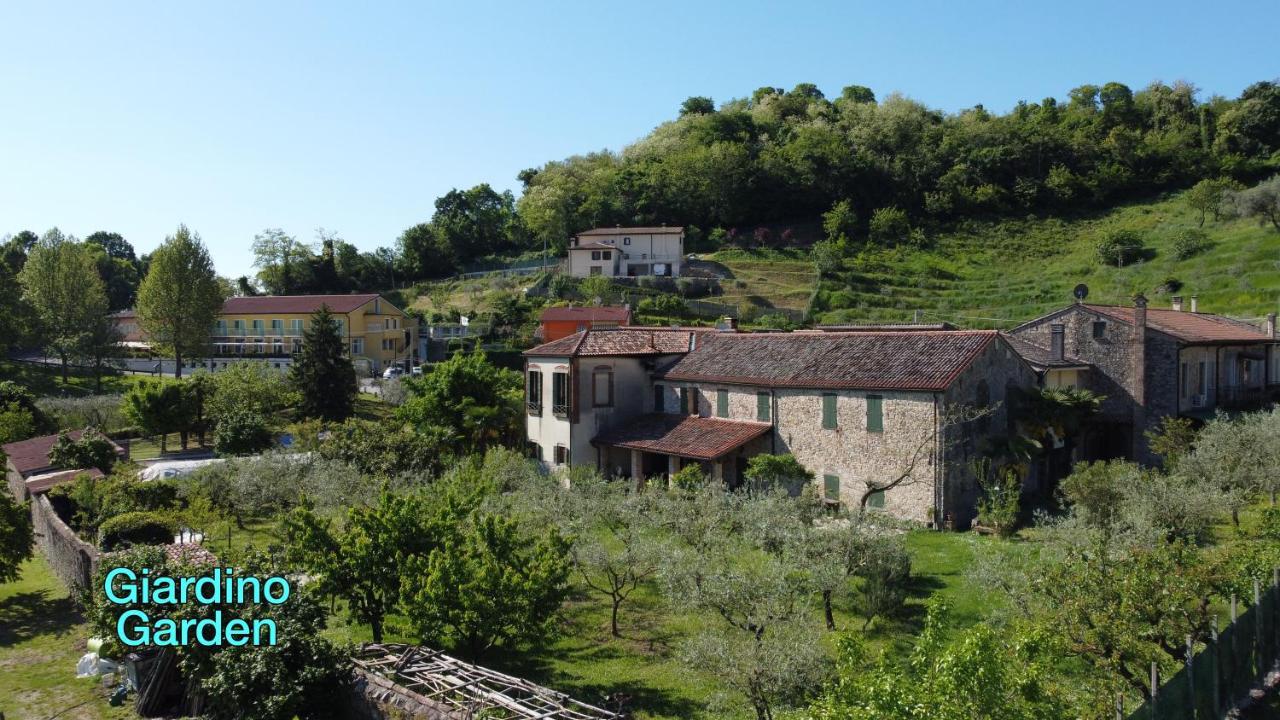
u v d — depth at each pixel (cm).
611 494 2770
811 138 12462
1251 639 1437
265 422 4672
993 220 10844
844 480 3312
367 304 8631
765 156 12306
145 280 7294
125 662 1833
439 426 4200
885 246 10531
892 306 8575
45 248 7475
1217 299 6656
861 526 2195
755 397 3675
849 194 11725
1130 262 8450
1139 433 3744
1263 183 8281
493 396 4450
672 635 2119
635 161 14038
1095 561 1499
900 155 11912
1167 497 2111
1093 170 11094
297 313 8469
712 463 3512
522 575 1884
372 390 6869
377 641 1958
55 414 5566
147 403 4847
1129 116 12150
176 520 2767
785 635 1603
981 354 3189
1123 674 1366
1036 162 11350
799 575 1961
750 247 11119
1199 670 1263
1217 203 8769
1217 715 1294
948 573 2450
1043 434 3384
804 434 3466
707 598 1803
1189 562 1477
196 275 7250
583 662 1961
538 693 1522
